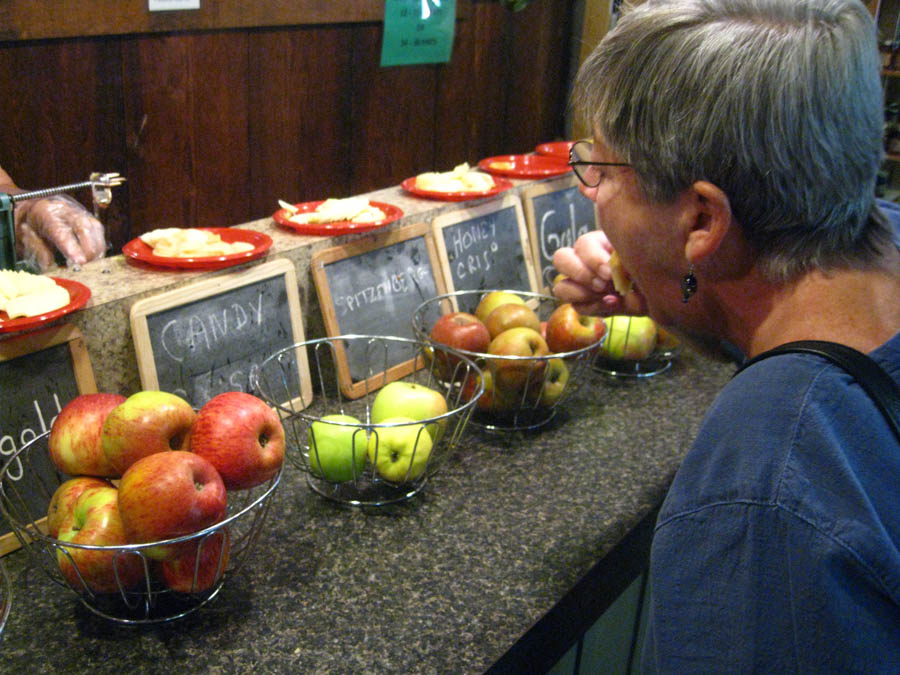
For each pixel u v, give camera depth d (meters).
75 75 1.60
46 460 0.98
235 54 1.84
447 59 2.13
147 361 1.09
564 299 1.20
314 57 2.00
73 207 1.27
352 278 1.36
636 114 0.65
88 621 0.85
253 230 1.34
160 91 1.74
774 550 0.55
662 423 1.32
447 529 1.02
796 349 0.61
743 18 0.61
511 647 0.83
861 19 0.62
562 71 2.67
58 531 0.82
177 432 0.83
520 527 1.03
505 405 1.24
